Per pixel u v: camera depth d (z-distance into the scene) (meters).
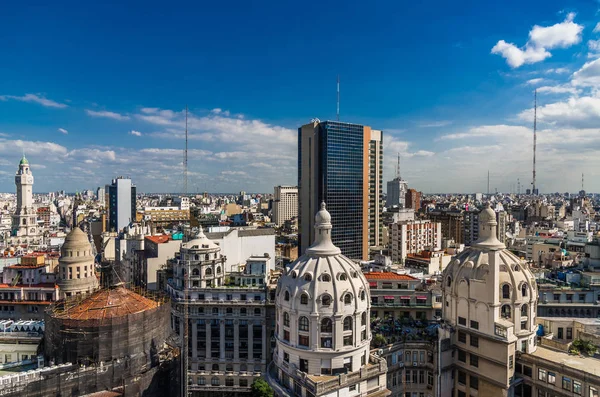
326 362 86.50
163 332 91.12
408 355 105.19
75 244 148.88
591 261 143.12
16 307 138.25
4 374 78.69
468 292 100.81
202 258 136.62
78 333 79.88
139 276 186.00
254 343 130.50
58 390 74.50
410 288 127.00
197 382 130.50
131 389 80.19
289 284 90.56
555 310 127.06
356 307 87.81
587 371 85.19
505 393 93.06
